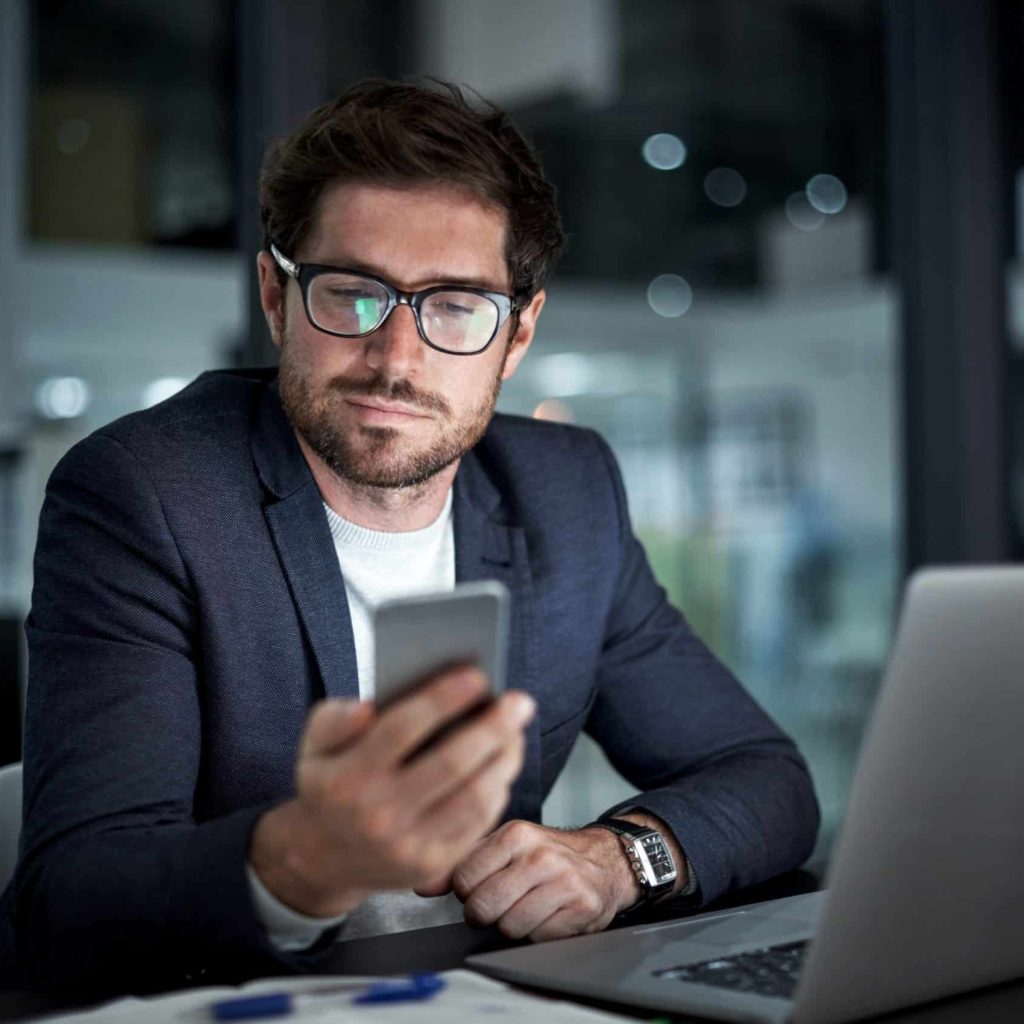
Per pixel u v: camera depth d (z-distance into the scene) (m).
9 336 6.03
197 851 0.80
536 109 3.77
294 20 2.21
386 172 1.08
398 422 1.08
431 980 0.73
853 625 7.26
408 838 0.68
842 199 9.16
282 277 1.14
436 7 3.58
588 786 4.27
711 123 8.30
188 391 1.25
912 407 2.84
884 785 0.68
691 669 1.39
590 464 1.43
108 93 6.14
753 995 0.74
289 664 1.12
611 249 9.58
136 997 0.77
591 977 0.79
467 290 1.08
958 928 0.75
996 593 0.70
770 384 10.14
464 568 1.26
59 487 1.11
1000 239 2.79
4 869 1.13
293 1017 0.67
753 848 1.12
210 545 1.10
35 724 0.98
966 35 2.75
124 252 6.39
